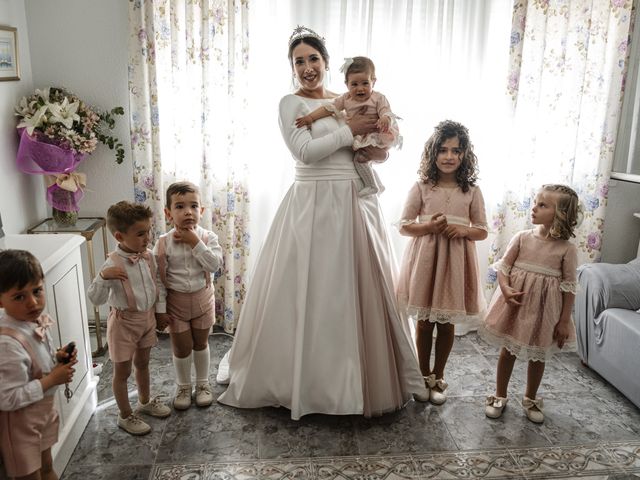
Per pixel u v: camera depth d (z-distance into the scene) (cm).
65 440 207
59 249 207
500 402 253
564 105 315
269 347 240
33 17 288
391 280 247
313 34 235
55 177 278
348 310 231
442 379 268
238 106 297
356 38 301
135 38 285
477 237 245
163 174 310
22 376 151
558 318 233
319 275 232
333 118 232
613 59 303
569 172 318
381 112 227
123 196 317
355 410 231
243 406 249
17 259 151
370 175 236
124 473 207
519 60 300
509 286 238
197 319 243
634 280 277
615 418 253
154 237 311
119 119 307
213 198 313
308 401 239
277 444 226
